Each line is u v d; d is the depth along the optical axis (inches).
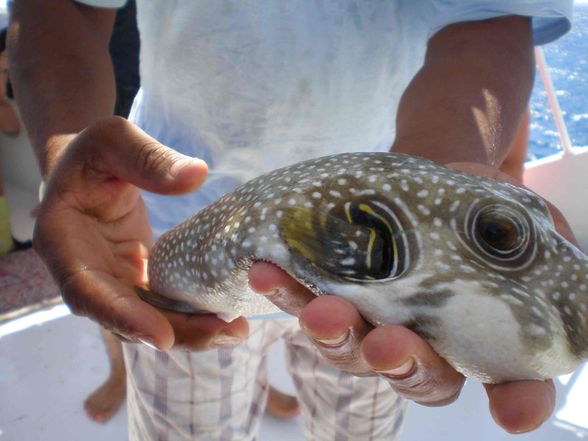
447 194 11.6
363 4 20.2
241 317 17.2
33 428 31.6
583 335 11.0
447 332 10.5
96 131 15.7
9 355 35.0
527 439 30.5
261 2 19.7
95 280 14.9
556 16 21.3
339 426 24.0
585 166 38.2
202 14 19.9
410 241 11.3
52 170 16.7
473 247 11.2
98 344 36.5
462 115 18.2
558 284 11.1
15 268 51.1
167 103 21.6
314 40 20.0
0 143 59.3
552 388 10.5
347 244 11.5
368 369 11.4
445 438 31.1
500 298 10.6
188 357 21.2
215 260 13.4
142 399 22.7
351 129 21.9
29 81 20.1
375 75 21.3
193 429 22.5
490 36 20.7
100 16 23.2
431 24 21.9
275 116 20.6
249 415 24.9
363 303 10.9
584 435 30.3
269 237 11.8
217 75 20.3
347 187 12.0
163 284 16.5
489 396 10.6
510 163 30.3
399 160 12.6
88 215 16.9
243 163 21.5
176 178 14.9
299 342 23.5
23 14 21.5
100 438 31.6
